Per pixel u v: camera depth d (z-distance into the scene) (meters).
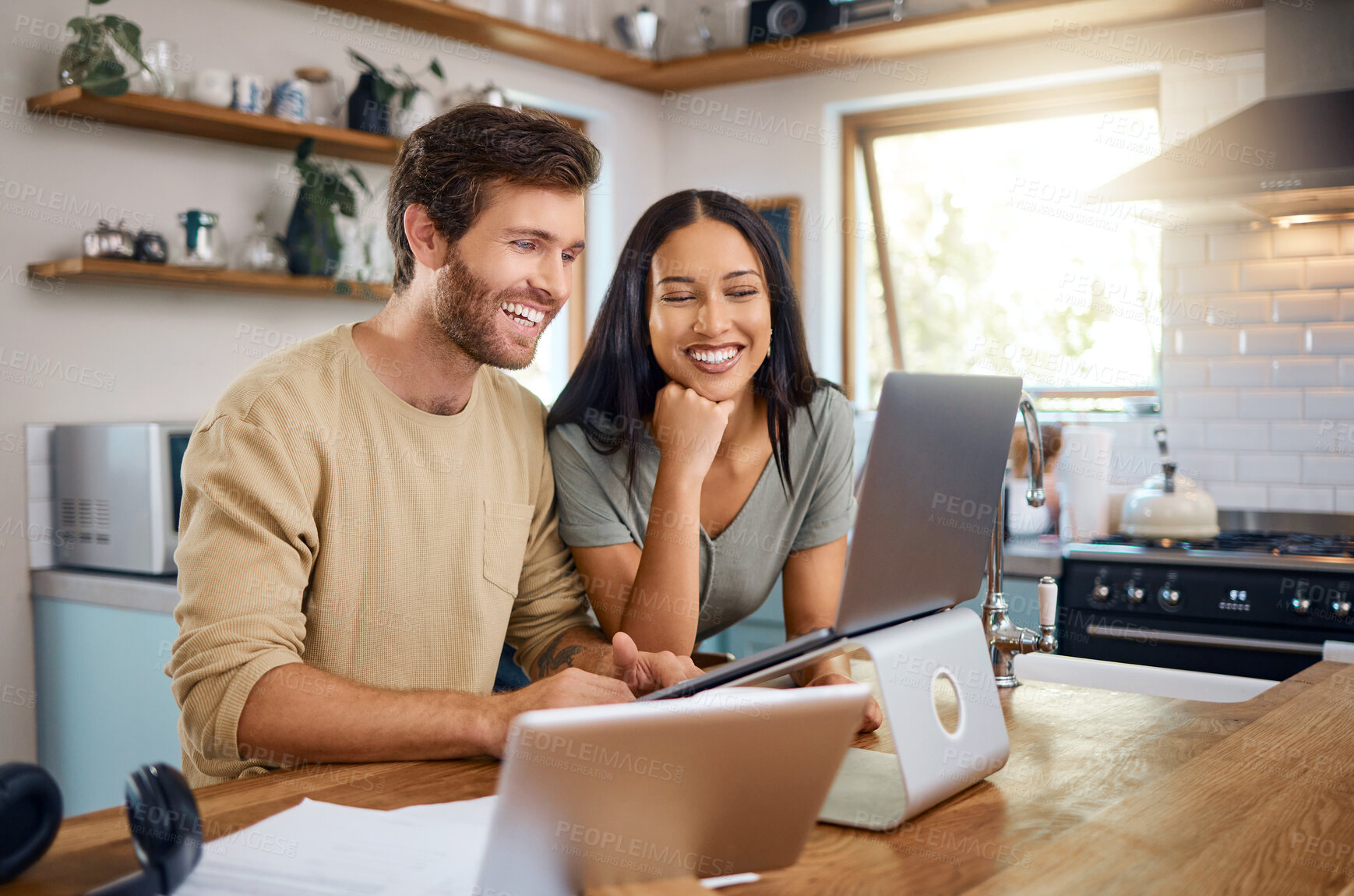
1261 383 3.50
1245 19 3.46
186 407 3.05
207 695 1.15
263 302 3.22
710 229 1.56
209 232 2.85
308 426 1.31
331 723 1.12
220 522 1.22
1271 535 3.35
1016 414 1.15
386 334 1.43
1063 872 0.86
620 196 4.45
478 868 0.83
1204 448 3.60
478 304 1.34
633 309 1.62
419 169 1.34
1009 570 3.09
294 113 3.04
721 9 4.22
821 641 0.97
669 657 1.29
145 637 2.53
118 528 2.62
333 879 0.80
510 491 1.53
